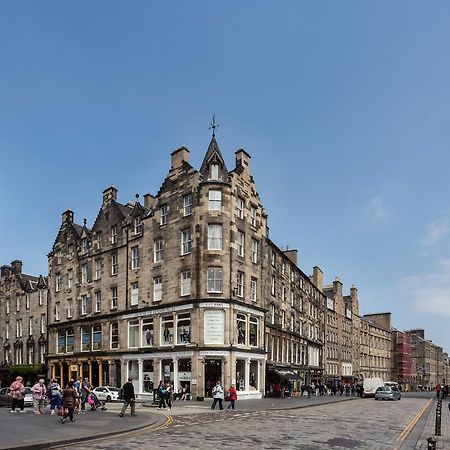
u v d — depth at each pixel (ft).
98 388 145.18
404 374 423.23
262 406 117.50
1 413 86.99
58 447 51.01
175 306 146.30
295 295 216.95
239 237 152.46
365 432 68.85
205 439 57.88
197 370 137.39
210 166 150.30
